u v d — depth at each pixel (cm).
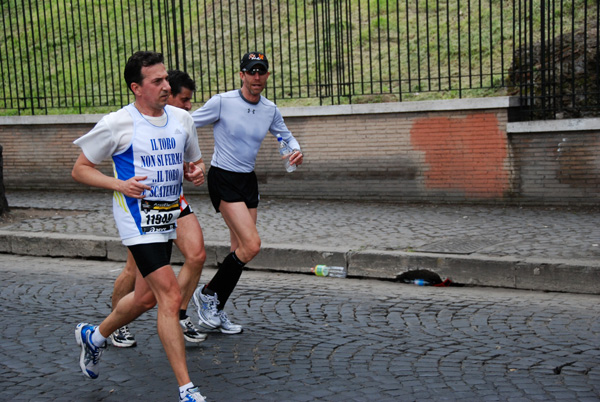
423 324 545
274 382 430
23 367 465
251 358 474
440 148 1002
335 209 991
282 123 561
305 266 731
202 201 1099
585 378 426
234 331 528
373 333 525
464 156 990
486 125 971
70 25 1597
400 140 1023
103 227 889
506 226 827
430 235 788
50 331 542
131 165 399
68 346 506
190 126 437
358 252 709
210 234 830
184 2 1530
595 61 1057
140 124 400
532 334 514
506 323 543
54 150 1234
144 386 428
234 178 529
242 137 525
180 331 388
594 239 737
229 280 520
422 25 1295
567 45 1092
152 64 398
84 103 1411
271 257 744
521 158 959
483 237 767
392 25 1320
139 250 397
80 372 454
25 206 1062
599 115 1031
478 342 498
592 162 923
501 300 612
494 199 981
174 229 417
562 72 991
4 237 857
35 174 1251
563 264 635
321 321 558
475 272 666
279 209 1003
